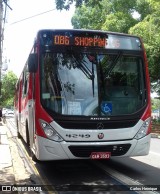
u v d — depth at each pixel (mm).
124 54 6871
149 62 18422
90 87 6582
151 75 19828
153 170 7539
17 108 14328
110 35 6871
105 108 6531
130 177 6832
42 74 6551
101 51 6770
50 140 6305
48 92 6477
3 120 27578
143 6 21953
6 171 7324
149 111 6805
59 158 6324
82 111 6449
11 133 17312
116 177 6848
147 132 6727
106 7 23234
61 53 6660
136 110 6684
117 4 22672
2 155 9398
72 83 6555
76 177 6887
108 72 6715
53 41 6672
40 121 6398
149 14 20234
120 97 6660
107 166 7996
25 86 9594
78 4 7586
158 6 18062
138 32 18609
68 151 6305
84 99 6512
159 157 9320
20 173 7363
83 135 6340
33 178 6836
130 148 6570
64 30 6723
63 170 7586
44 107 6398
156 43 18156
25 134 9375
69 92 6504
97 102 6531
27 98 8617
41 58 6594
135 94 6762
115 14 22125
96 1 7734
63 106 6434
